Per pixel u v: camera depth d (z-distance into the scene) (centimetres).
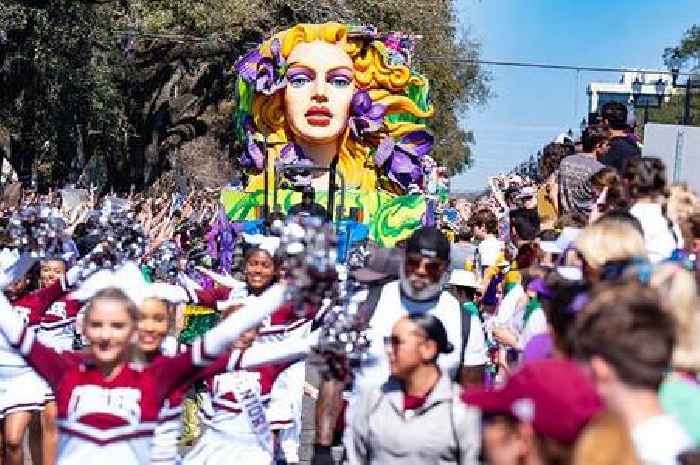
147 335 827
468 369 810
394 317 811
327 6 3762
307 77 2306
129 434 705
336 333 747
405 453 672
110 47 3475
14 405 1037
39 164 3834
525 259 1152
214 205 2564
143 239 935
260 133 2348
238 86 2369
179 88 4734
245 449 952
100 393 706
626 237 662
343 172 2352
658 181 871
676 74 3562
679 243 848
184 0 3541
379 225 2258
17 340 715
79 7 3167
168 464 777
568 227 970
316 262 652
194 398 1163
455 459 670
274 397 1080
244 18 3612
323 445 816
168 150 4819
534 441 409
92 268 928
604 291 439
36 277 1102
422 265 805
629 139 1273
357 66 2352
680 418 500
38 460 1127
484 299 1479
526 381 416
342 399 816
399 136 2377
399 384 692
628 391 420
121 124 4025
